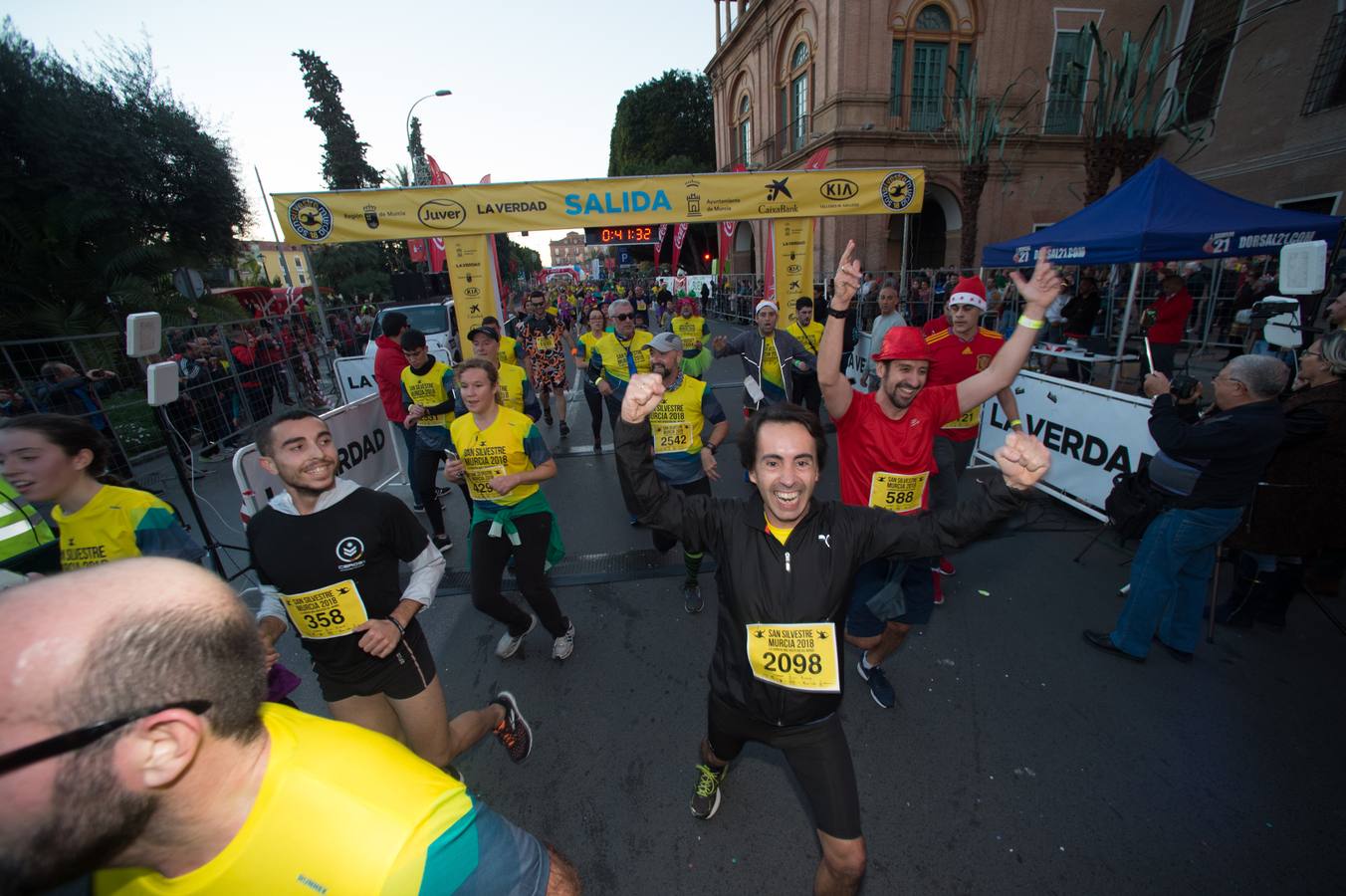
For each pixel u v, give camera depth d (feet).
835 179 26.35
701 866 7.08
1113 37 58.23
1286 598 10.80
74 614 2.12
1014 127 59.16
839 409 8.90
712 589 13.34
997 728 8.98
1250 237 18.06
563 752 8.94
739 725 5.83
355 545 6.25
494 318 26.18
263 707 2.94
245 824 2.62
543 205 24.71
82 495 6.82
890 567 8.21
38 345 22.59
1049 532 15.34
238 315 51.93
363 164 108.17
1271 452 8.68
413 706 6.78
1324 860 6.80
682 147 131.44
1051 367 34.83
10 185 40.45
